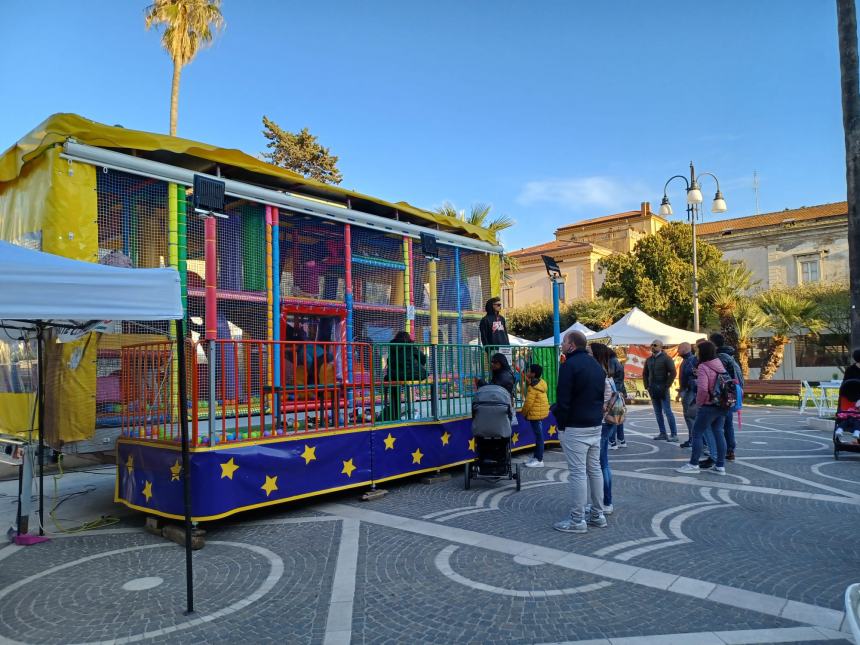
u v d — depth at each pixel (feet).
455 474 26.58
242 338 25.55
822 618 11.77
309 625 11.94
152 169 22.17
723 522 18.42
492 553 15.90
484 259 40.11
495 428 22.75
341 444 21.20
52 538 18.13
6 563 15.96
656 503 20.81
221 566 15.39
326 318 29.55
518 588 13.53
